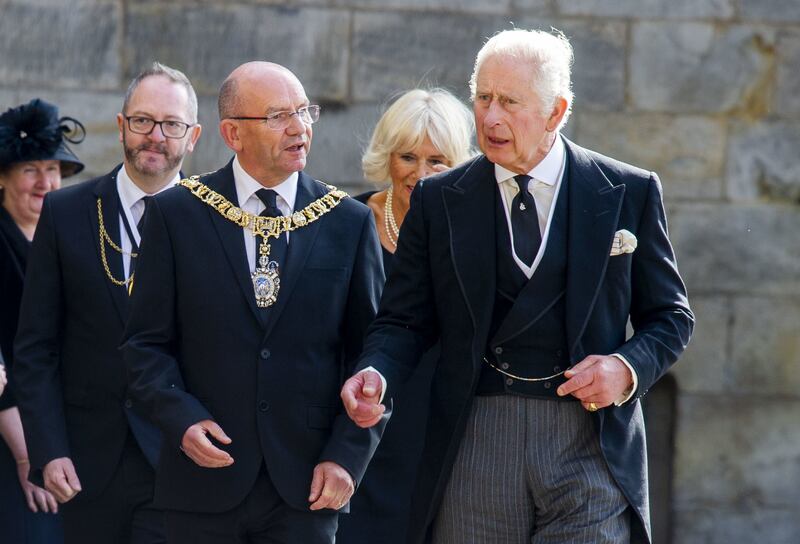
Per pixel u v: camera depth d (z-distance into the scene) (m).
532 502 13.98
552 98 13.62
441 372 14.26
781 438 25.19
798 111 24.97
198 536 14.77
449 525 14.17
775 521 25.33
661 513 25.70
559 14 24.75
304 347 14.88
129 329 15.00
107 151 24.80
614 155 24.95
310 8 24.66
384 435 17.62
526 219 13.98
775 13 24.83
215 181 15.32
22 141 20.62
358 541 17.50
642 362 13.52
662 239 14.14
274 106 14.91
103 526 17.66
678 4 24.83
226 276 14.85
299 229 15.20
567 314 13.68
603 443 13.73
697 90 24.89
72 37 24.69
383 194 19.06
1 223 20.62
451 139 18.33
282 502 14.70
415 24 24.72
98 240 17.84
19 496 20.52
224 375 14.69
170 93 18.20
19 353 17.70
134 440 17.47
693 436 25.23
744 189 25.02
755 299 25.12
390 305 14.65
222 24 24.67
